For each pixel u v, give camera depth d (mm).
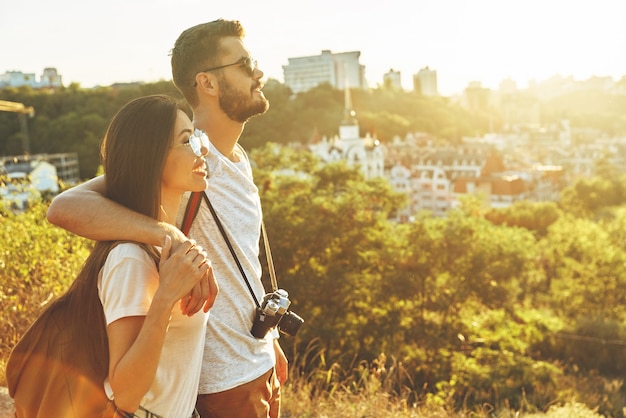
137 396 1370
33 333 1464
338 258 22781
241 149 2109
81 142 81938
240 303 1880
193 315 1523
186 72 1940
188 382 1557
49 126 86875
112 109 92250
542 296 29266
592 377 21828
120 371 1350
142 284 1418
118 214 1458
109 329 1397
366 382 4840
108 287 1411
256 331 1916
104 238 1456
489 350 19906
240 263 1884
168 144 1519
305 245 21281
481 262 21297
